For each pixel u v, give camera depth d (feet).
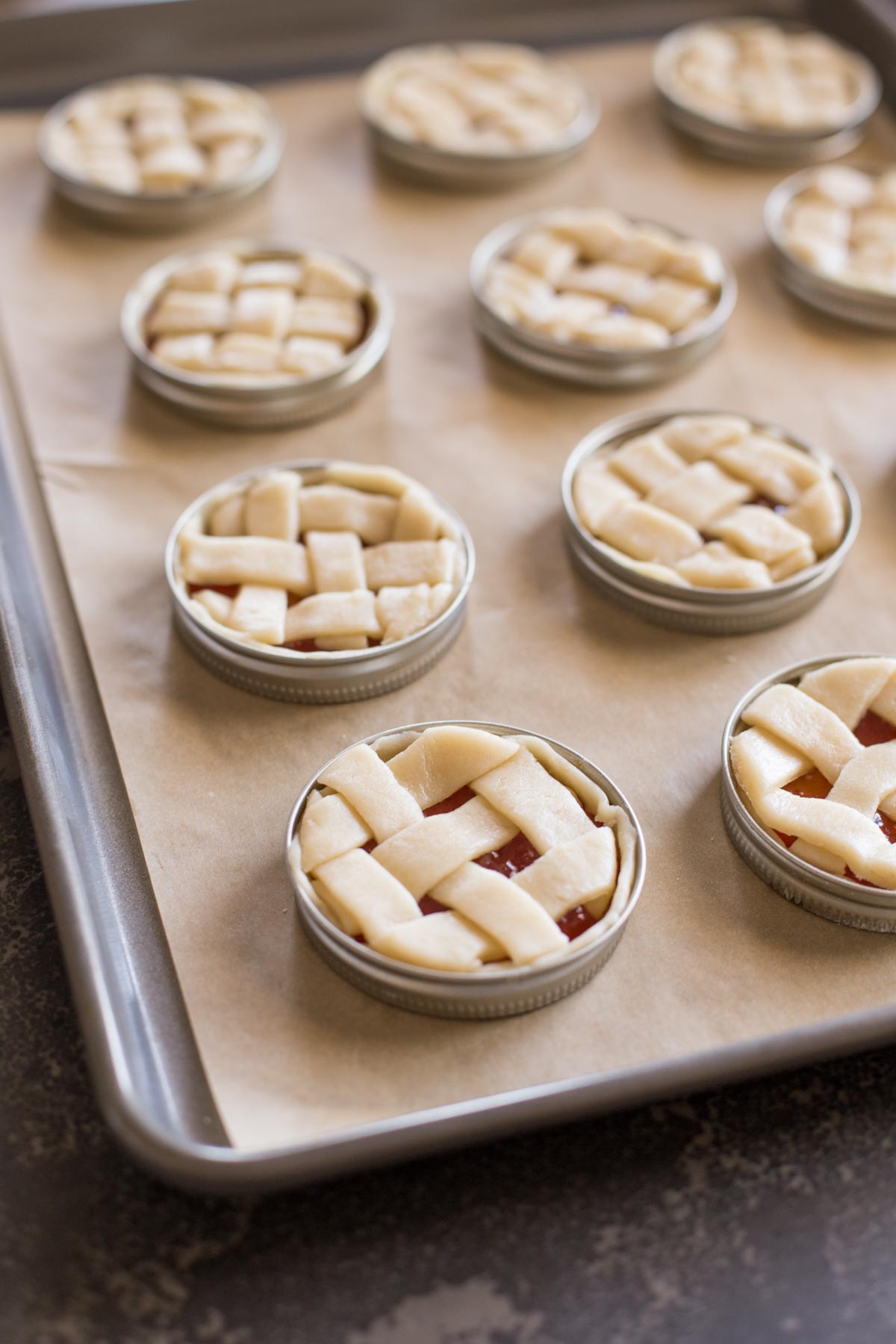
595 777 1.82
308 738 1.91
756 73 2.56
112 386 2.22
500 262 2.31
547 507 2.11
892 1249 1.66
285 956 1.77
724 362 2.26
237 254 2.30
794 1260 1.65
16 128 2.52
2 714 1.95
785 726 1.84
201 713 1.93
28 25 2.49
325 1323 1.62
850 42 2.64
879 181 2.44
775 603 1.97
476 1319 1.62
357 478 2.03
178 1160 1.61
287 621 1.92
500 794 1.79
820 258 2.31
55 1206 1.67
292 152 2.51
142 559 2.05
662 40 2.68
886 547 2.07
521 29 2.66
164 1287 1.64
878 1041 1.69
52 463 2.14
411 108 2.48
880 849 1.77
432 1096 1.70
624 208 2.46
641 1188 1.68
